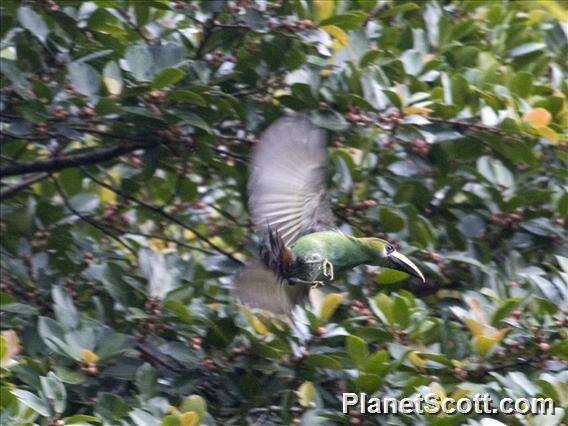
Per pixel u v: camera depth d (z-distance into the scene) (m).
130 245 10.95
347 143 9.52
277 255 6.06
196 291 8.84
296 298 6.39
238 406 8.42
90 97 9.12
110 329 8.18
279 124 5.99
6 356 7.48
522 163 9.66
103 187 11.89
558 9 10.69
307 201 6.12
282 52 9.55
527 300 8.12
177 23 10.46
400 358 7.68
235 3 9.71
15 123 9.65
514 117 9.12
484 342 7.79
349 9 10.20
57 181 11.14
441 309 9.20
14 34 10.31
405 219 9.10
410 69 9.57
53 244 10.20
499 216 9.32
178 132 9.66
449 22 10.27
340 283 8.95
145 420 7.24
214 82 9.51
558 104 9.62
